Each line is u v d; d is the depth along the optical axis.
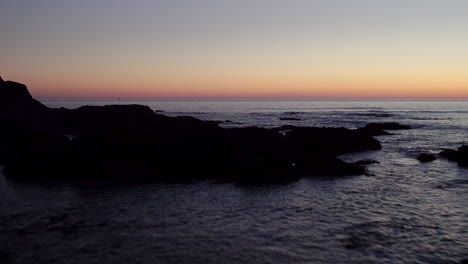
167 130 26.23
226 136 25.66
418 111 110.06
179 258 10.85
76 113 47.12
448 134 46.81
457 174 22.92
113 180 21.11
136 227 13.50
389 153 31.50
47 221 14.16
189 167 22.42
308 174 22.59
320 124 63.72
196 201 17.05
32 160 23.00
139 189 19.20
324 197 17.69
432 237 12.34
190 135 25.52
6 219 14.40
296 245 11.77
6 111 41.34
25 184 20.17
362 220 14.19
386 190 18.97
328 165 23.28
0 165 25.61
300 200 17.19
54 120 45.53
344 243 11.87
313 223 13.88
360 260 10.66
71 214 15.06
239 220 14.30
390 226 13.44
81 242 12.05
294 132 35.34
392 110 119.75
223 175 21.92
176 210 15.66
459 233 12.70
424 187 19.58
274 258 10.83
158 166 22.41
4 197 17.62
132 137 23.97
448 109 125.06
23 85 47.84
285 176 21.39
